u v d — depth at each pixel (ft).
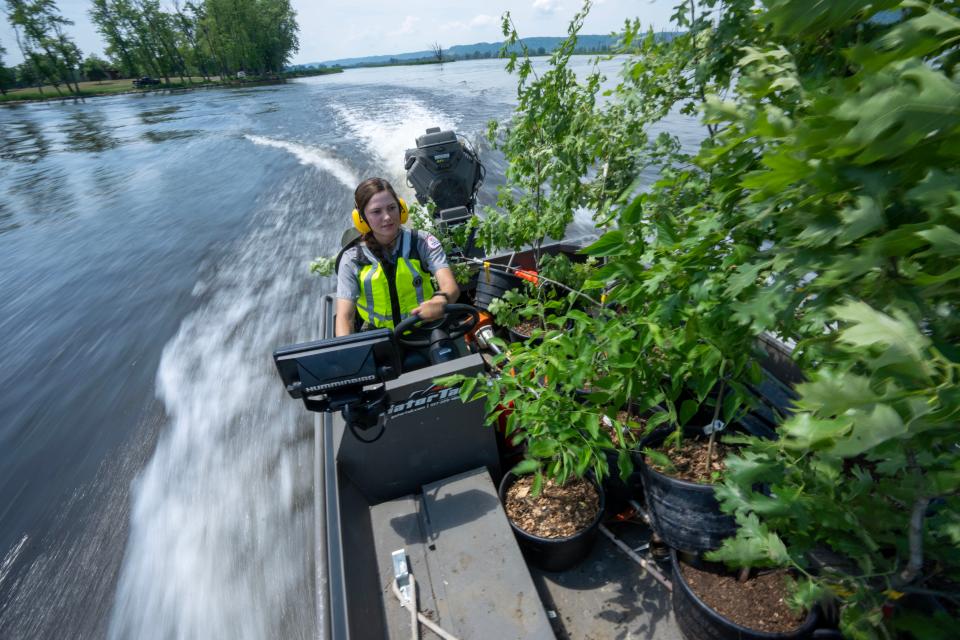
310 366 5.75
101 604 10.13
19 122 135.44
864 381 1.92
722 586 5.51
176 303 23.81
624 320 5.41
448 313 8.39
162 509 12.19
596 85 9.66
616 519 7.57
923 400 1.85
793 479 4.17
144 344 20.71
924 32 1.70
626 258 4.44
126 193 47.78
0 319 25.26
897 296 2.14
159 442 14.64
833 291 2.38
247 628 9.18
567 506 7.09
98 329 22.67
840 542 4.12
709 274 3.89
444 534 6.83
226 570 10.34
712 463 6.10
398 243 8.99
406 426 7.23
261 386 16.43
